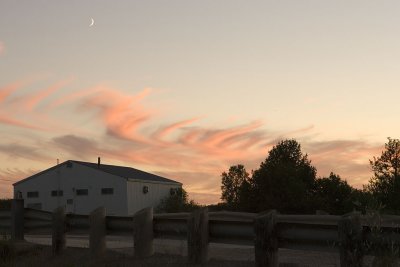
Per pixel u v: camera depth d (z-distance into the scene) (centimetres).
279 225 782
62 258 1107
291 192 5219
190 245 884
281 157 6194
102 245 1060
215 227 884
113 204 6212
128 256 1021
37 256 1176
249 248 1191
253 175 5541
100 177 6331
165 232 968
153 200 6588
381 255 670
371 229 668
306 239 755
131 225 1030
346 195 5375
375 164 3378
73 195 6425
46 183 6612
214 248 1202
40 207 6600
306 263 870
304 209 5206
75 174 6462
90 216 1066
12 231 1387
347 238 686
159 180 6762
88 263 1015
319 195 5525
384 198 2991
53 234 1151
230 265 861
